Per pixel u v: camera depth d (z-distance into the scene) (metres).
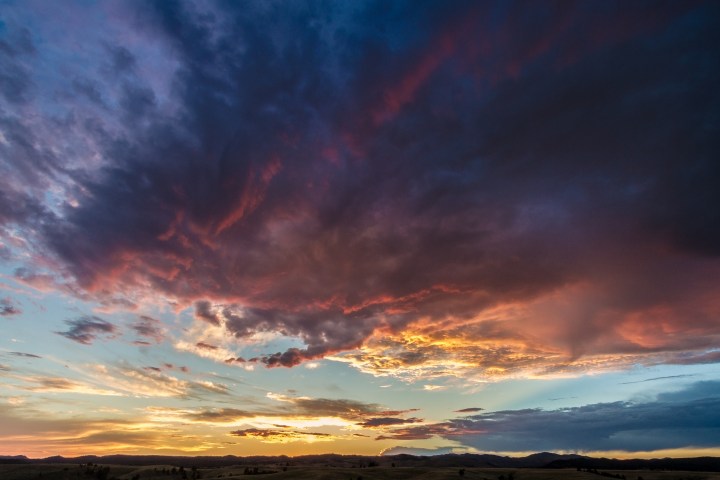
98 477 163.50
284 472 166.75
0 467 159.75
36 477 151.25
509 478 160.00
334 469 173.88
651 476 162.88
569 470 181.62
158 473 182.62
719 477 157.50
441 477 157.25
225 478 162.25
